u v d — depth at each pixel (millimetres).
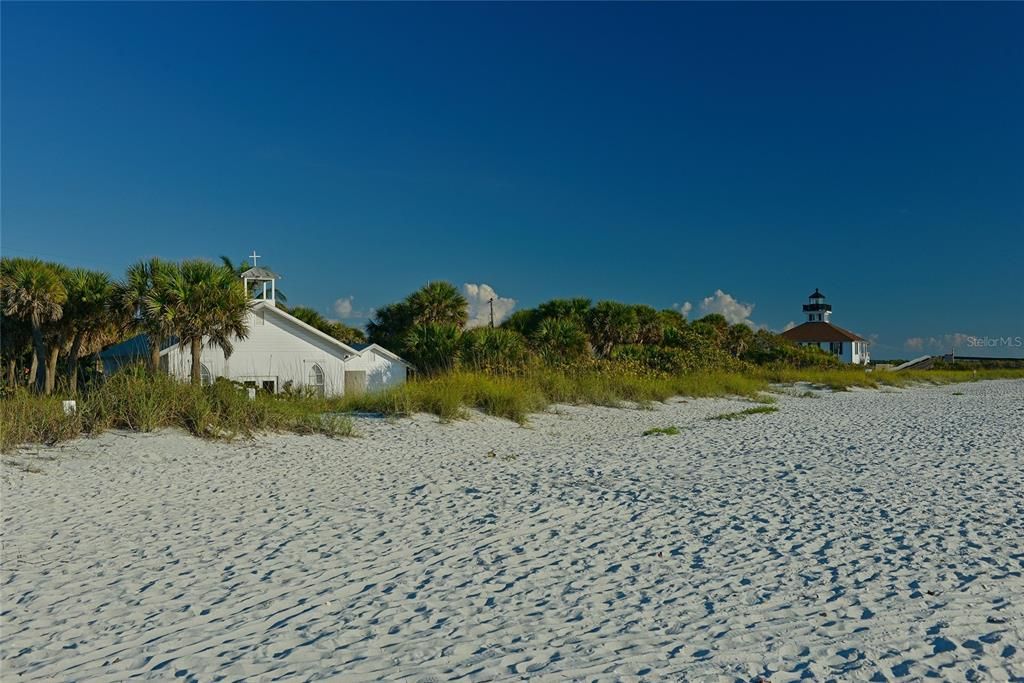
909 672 4316
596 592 5832
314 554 6871
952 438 15805
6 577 6145
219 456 12141
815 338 80938
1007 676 4262
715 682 4199
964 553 6781
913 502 9023
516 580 6137
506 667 4422
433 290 36188
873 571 6281
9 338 27156
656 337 38125
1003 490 9742
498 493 9711
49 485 9609
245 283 25391
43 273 25250
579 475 11156
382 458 12672
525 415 19078
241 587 5930
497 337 27750
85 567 6430
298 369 29094
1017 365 82062
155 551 6926
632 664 4453
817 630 4988
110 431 13070
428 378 24828
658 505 8977
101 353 30188
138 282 23328
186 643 4805
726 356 39344
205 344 27109
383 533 7633
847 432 17203
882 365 82938
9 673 4344
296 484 10234
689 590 5855
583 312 35625
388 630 5043
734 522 8078
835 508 8727
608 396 23094
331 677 4281
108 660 4531
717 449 14211
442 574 6289
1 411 11898
